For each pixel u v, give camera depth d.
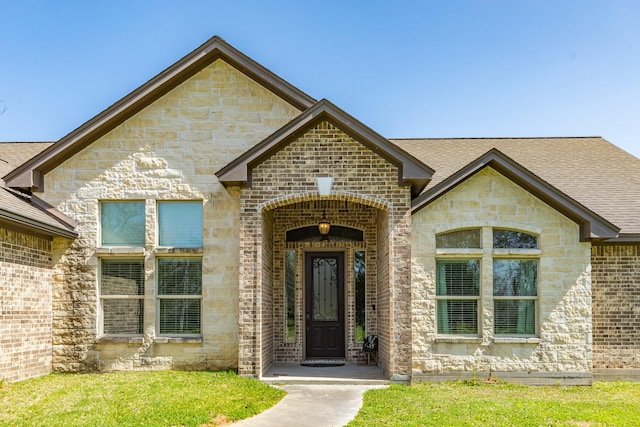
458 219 10.84
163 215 11.34
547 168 13.55
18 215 9.26
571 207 10.61
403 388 9.49
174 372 10.44
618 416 7.81
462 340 10.60
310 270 12.94
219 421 7.33
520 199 10.91
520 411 8.00
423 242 10.80
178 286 11.15
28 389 8.89
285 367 11.71
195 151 11.37
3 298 9.44
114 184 11.24
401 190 10.23
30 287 10.23
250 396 8.52
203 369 10.80
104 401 7.97
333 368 11.58
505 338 10.62
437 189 10.54
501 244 10.93
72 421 6.98
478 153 14.05
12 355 9.63
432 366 10.55
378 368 11.55
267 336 11.23
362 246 12.73
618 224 11.18
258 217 10.20
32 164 10.97
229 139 11.41
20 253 9.95
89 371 10.75
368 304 12.49
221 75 11.58
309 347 12.71
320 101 10.00
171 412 7.42
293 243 12.80
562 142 15.58
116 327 11.05
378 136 10.02
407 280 10.02
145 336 10.86
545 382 10.54
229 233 11.11
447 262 10.95
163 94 11.51
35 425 6.80
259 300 10.09
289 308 12.78
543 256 10.83
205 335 10.88
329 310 12.84
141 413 7.36
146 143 11.37
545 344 10.64
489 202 10.88
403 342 9.92
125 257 11.20
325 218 12.73
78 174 11.25
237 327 10.90
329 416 7.66
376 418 7.50
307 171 10.28
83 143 11.30
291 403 8.41
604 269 11.27
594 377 11.05
